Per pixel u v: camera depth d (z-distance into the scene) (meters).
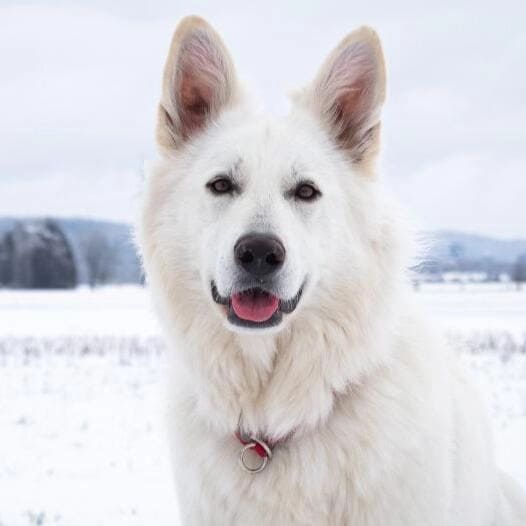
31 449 1.78
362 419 0.93
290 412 0.94
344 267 0.98
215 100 1.08
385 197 1.03
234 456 0.94
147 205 1.03
